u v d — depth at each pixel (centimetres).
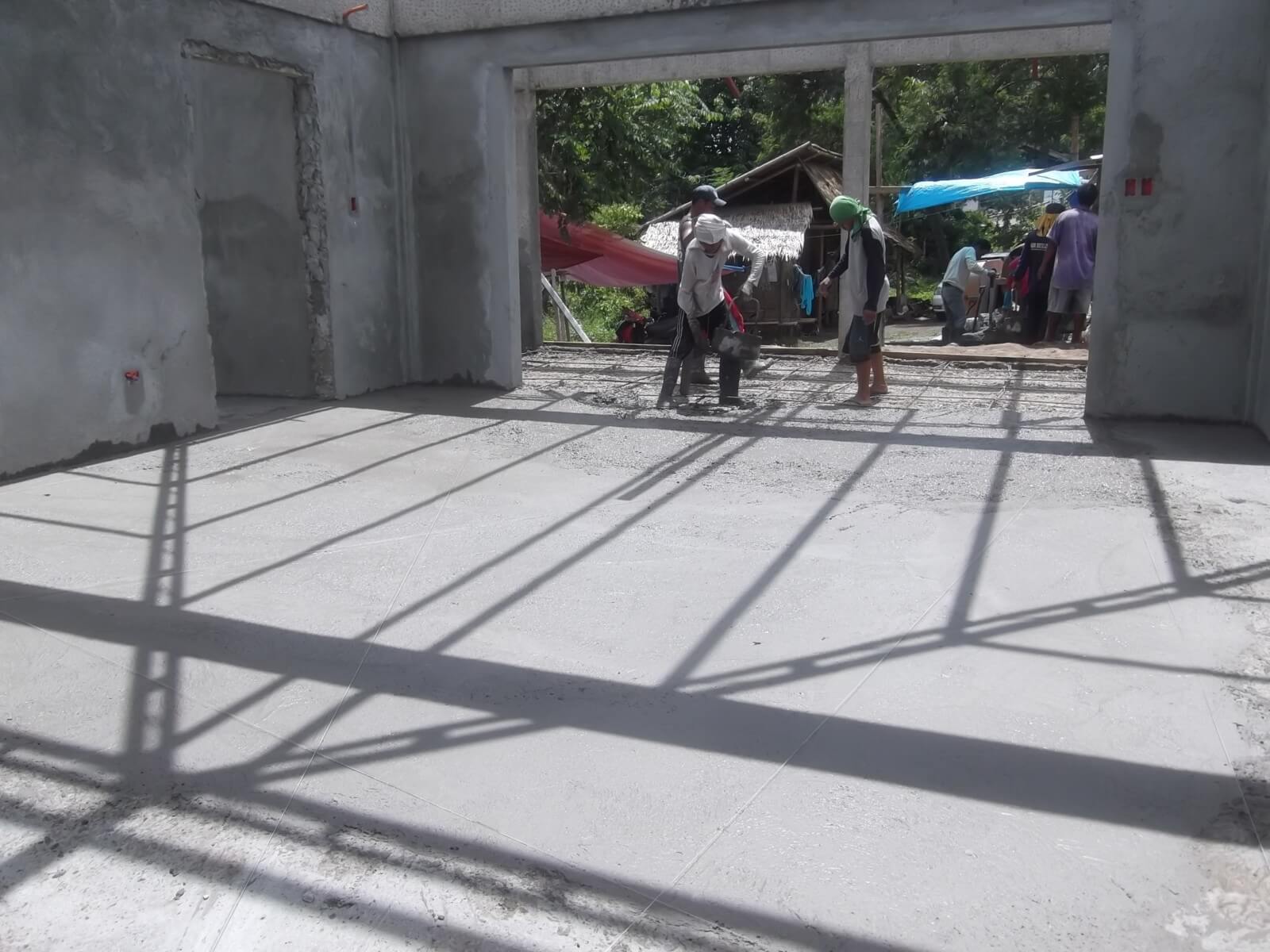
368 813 259
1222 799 256
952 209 3119
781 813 255
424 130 893
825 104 2650
